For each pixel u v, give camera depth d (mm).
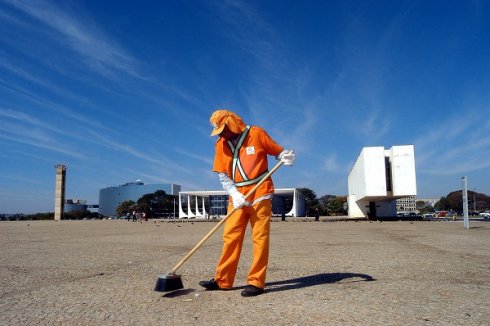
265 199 4953
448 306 4105
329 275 6105
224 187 5176
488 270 6562
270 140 5281
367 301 4336
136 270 6871
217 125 5156
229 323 3596
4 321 3775
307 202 136375
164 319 3760
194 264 7547
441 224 30500
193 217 98500
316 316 3766
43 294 4934
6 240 14977
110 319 3789
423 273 6254
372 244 11914
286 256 8812
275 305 4211
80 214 122688
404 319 3643
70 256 9164
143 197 139625
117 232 21703
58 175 80312
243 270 6918
